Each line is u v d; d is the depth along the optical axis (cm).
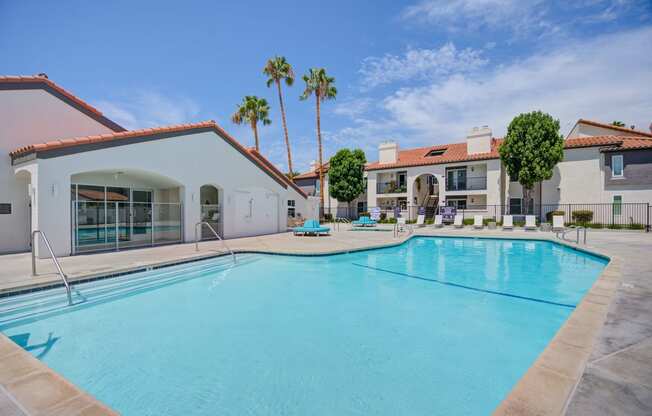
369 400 310
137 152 1153
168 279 809
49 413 212
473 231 1925
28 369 276
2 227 1027
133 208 1177
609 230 1853
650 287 528
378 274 881
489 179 2505
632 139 2191
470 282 786
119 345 439
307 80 3231
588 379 245
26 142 1081
